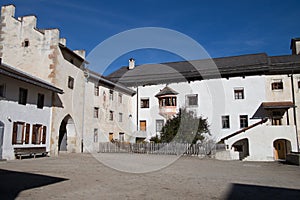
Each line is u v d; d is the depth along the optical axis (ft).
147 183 26.25
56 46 68.64
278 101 88.02
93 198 19.19
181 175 33.24
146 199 19.34
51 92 66.33
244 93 91.45
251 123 88.84
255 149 77.00
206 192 22.34
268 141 76.84
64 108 70.64
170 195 20.85
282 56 103.14
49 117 65.26
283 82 88.69
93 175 31.07
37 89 61.11
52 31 69.21
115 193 21.09
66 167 38.83
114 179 28.35
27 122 57.16
